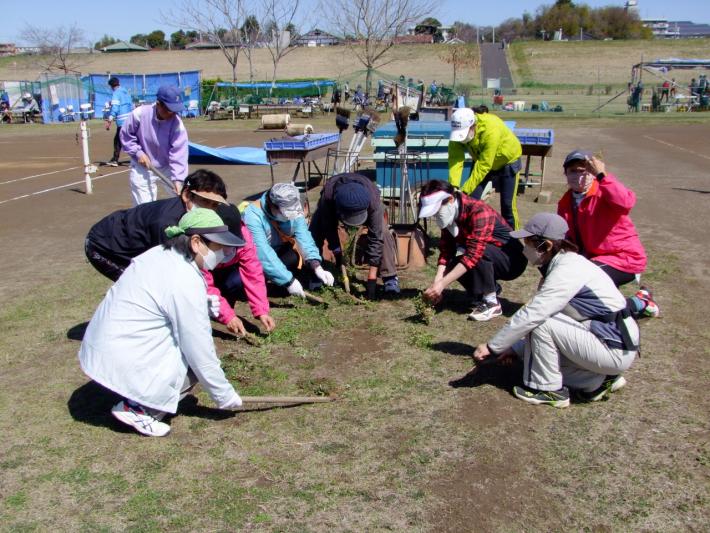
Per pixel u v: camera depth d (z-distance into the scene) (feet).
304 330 17.79
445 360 15.90
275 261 18.42
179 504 10.75
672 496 10.83
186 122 103.55
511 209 23.31
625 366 13.15
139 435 12.76
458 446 12.28
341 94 126.31
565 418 13.21
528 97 149.38
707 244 26.32
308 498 10.85
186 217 11.93
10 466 11.82
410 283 21.57
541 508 10.60
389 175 31.96
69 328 18.31
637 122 89.86
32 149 68.54
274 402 13.76
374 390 14.47
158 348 12.05
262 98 120.26
